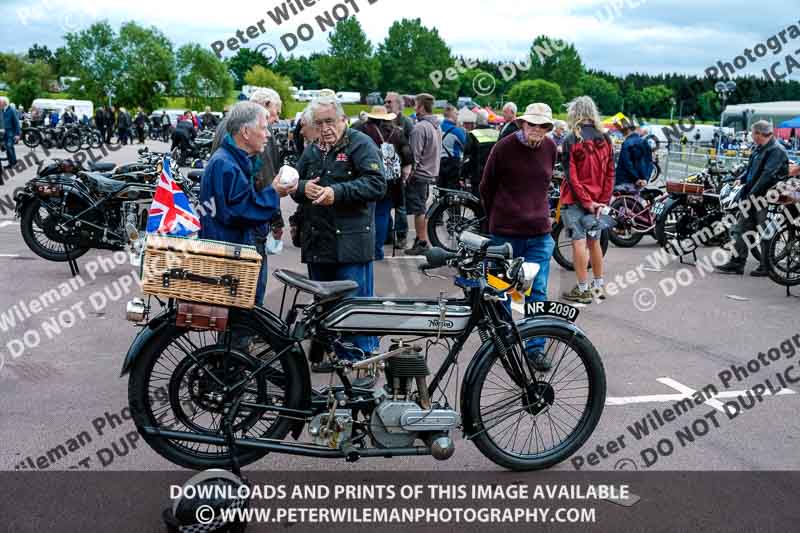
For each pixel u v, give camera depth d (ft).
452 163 32.48
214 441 11.75
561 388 15.98
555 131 33.81
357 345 12.00
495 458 12.69
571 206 23.29
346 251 15.61
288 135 74.90
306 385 11.94
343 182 15.35
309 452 11.66
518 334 12.68
